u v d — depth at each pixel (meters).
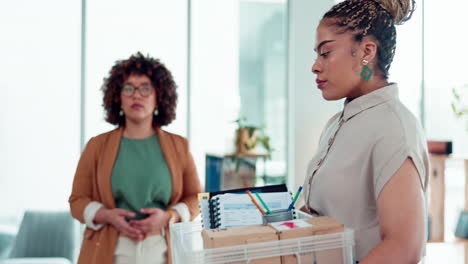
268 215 0.71
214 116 3.92
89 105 3.66
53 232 2.79
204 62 3.91
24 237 2.75
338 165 0.81
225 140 3.67
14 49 3.52
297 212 0.83
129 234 1.46
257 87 4.03
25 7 3.54
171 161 1.62
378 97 0.79
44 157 3.56
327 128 1.01
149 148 1.64
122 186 1.54
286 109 4.02
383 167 0.71
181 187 1.64
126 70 1.62
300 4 3.78
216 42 3.94
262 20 4.05
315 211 0.88
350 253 0.65
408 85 3.87
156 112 1.73
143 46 3.76
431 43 3.87
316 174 0.86
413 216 0.66
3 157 3.49
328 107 3.81
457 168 3.90
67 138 3.61
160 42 3.79
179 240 0.67
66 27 3.62
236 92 3.98
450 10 3.87
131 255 1.46
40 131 3.56
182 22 3.83
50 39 3.58
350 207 0.79
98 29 3.67
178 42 3.83
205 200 0.79
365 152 0.77
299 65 3.78
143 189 1.55
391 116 0.75
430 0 3.86
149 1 3.77
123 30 3.72
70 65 3.62
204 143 3.89
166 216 1.53
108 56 3.70
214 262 0.58
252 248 0.60
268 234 0.61
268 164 3.95
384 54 0.80
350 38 0.80
